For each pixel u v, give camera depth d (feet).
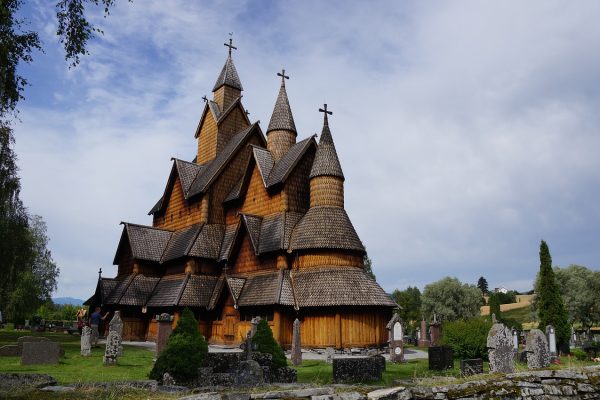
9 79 64.03
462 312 298.56
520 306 442.91
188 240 140.15
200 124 178.40
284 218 125.70
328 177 123.44
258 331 66.28
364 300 106.83
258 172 140.26
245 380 43.04
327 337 106.42
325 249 115.55
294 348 82.89
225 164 151.43
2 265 119.55
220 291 127.03
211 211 146.30
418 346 146.92
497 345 48.32
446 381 39.99
